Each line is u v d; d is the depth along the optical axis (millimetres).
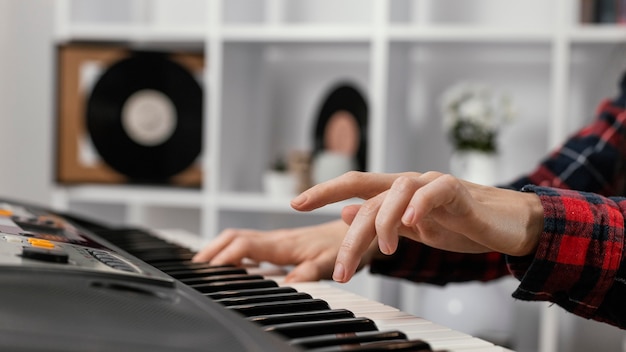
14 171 2744
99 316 393
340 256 560
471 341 426
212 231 2221
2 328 365
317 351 382
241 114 2377
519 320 2367
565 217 592
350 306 526
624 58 2232
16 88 2736
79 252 511
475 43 2213
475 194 583
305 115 2520
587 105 2328
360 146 2295
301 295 539
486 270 857
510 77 2383
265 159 2543
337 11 2500
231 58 2291
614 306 616
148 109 2246
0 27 2721
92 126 2240
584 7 2094
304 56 2508
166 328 397
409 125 2438
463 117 2164
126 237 896
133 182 2258
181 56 2246
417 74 2432
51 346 365
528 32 2076
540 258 590
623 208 613
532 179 1054
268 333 398
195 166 2256
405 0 2336
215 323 413
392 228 504
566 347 2355
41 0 2727
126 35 2260
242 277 614
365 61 2477
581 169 1052
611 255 597
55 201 2283
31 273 409
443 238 613
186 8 2553
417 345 405
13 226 658
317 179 2256
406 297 2252
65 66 2240
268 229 2504
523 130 2375
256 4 2439
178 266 676
